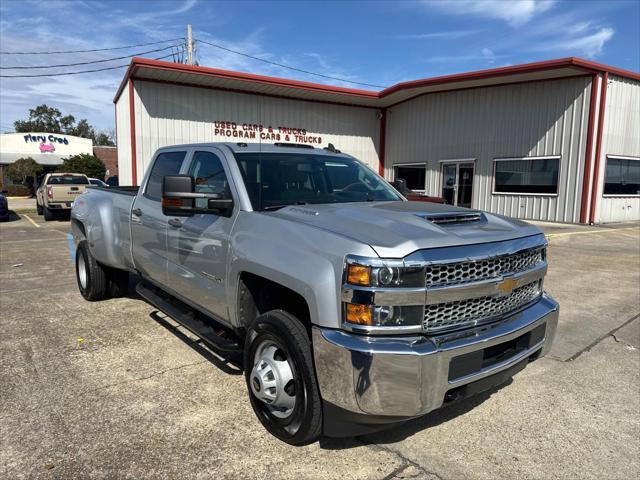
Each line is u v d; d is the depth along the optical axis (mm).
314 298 2719
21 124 83250
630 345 4914
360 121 22594
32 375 4016
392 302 2557
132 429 3211
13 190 43875
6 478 2691
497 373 2895
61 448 2988
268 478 2734
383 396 2527
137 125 17391
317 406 2820
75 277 7875
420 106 20984
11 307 6016
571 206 16156
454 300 2713
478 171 18828
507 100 17719
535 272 3244
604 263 9344
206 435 3154
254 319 3473
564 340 5051
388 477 2766
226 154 3930
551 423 3393
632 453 3039
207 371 4129
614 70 15414
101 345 4715
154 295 5027
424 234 2775
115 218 5523
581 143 15773
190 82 17969
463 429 3303
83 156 44062
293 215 3283
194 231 3945
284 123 20531
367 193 4289
